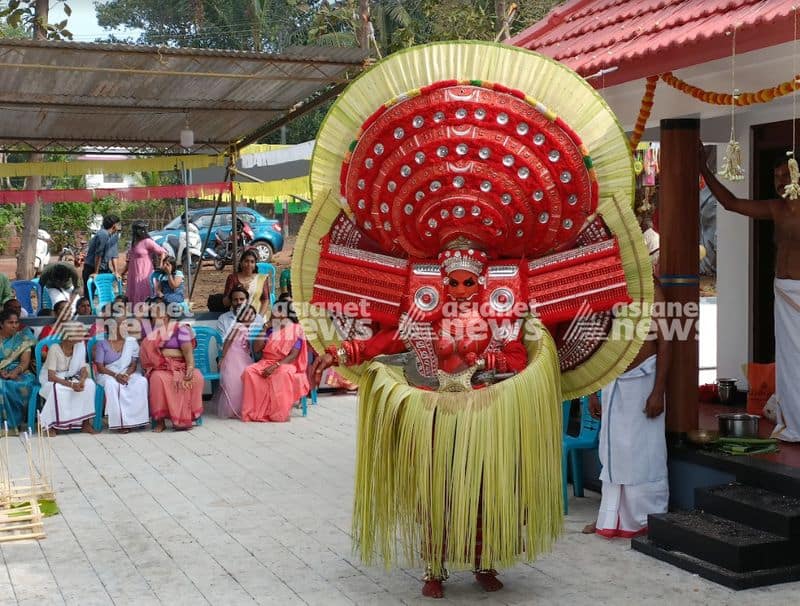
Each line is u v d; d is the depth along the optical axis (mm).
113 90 9977
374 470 4715
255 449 8547
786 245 6191
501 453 4492
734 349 8297
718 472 5805
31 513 6301
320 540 5914
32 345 9453
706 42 5227
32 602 4922
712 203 17000
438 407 4555
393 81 4855
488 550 4523
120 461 8125
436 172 4695
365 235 5082
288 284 13836
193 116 11336
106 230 15805
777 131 7703
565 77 4738
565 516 6312
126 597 4984
